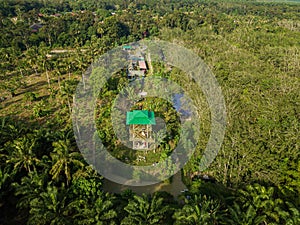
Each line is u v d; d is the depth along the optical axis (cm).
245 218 2833
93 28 12225
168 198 3734
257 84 5903
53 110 6359
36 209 2925
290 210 3045
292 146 3803
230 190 3747
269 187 3247
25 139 3872
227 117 4528
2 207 3606
